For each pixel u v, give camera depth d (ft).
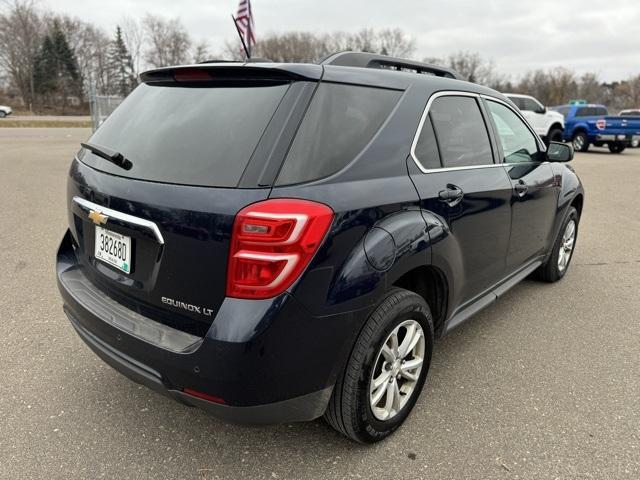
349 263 6.90
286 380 6.65
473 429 8.70
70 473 7.57
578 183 15.56
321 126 7.14
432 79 9.61
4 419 8.71
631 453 8.14
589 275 16.63
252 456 8.01
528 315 13.39
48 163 43.01
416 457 8.02
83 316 8.04
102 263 8.14
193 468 7.74
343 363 7.25
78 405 9.18
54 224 21.63
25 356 10.75
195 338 6.79
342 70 7.89
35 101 237.86
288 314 6.41
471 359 11.08
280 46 234.99
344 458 7.98
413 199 7.99
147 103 8.45
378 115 8.07
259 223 6.21
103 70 266.16
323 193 6.73
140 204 7.05
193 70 7.86
